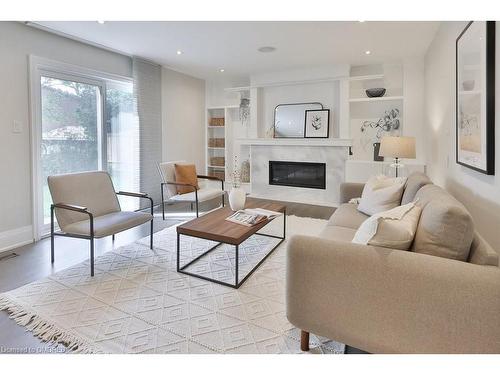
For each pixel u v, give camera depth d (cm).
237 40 394
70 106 399
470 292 129
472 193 227
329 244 157
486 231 199
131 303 218
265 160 600
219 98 663
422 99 475
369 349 150
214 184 678
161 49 436
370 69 526
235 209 318
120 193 338
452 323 132
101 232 264
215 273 266
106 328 190
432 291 135
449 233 145
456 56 261
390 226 151
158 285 245
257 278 257
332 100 555
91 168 431
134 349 172
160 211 496
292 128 585
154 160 523
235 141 639
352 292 150
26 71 339
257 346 176
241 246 331
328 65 523
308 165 568
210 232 251
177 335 185
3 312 206
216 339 182
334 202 545
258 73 586
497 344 127
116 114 469
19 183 337
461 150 245
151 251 316
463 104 238
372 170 487
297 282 162
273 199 597
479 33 198
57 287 240
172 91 568
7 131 324
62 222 283
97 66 425
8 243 329
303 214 480
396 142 364
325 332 159
